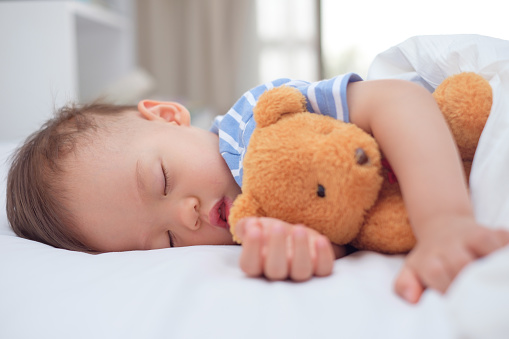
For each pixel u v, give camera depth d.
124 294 0.49
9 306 0.51
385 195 0.60
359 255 0.61
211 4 2.92
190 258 0.60
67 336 0.45
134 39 2.99
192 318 0.45
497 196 0.57
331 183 0.56
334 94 0.65
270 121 0.63
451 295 0.37
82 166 0.81
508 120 0.62
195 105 2.47
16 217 0.86
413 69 0.91
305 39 2.87
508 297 0.32
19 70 2.16
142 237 0.80
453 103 0.63
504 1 2.34
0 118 2.16
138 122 0.88
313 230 0.58
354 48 2.78
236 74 2.93
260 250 0.53
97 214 0.79
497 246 0.43
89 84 2.77
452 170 0.53
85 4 2.35
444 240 0.46
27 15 2.14
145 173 0.77
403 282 0.46
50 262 0.61
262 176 0.59
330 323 0.42
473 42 0.80
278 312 0.44
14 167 0.89
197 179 0.79
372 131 0.62
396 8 2.66
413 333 0.38
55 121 0.95
